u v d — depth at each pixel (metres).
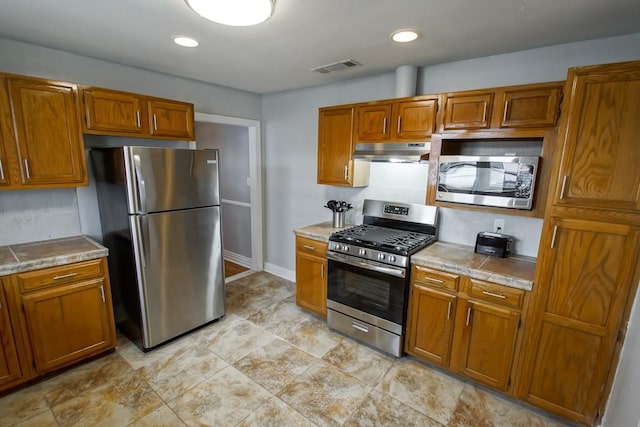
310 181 3.70
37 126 2.14
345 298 2.71
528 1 1.55
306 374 2.31
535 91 1.95
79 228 2.68
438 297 2.23
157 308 2.53
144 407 1.98
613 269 1.63
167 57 2.51
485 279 2.03
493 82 2.37
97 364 2.38
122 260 2.52
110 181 2.45
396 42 2.12
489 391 2.17
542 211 1.99
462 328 2.17
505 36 1.99
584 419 1.81
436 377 2.30
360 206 3.29
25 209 2.43
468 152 2.51
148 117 2.64
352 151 2.87
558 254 1.76
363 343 2.71
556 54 2.13
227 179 4.70
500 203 2.08
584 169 1.64
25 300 2.02
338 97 3.29
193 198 2.65
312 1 1.58
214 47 2.26
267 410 1.98
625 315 1.63
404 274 2.32
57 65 2.39
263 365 2.40
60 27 1.94
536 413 1.99
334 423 1.89
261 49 2.29
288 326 2.97
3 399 2.01
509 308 1.97
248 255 4.64
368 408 2.01
